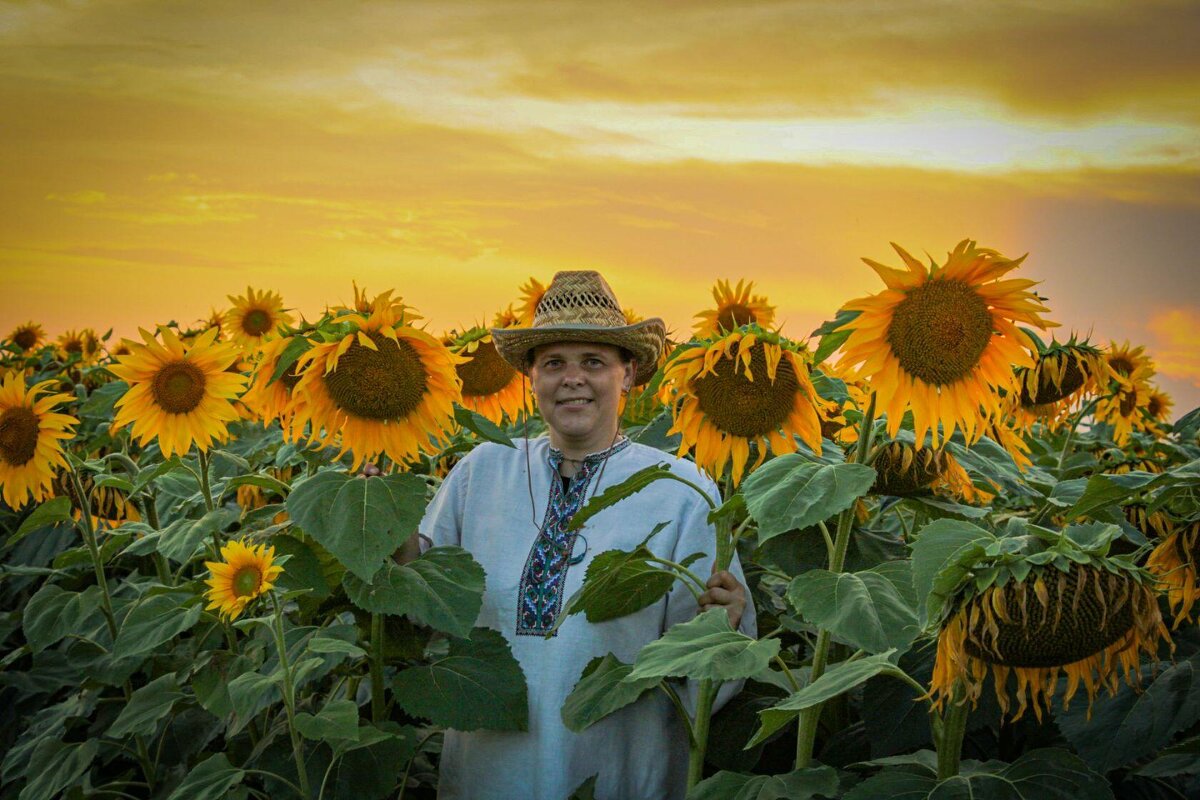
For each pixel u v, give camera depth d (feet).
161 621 9.47
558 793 9.32
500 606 9.84
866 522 10.63
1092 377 11.83
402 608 8.56
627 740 9.45
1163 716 7.36
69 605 11.03
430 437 9.96
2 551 16.25
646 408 13.96
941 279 7.34
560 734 9.36
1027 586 6.02
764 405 8.91
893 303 7.40
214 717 11.19
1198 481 7.07
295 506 8.79
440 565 9.11
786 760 10.29
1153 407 19.25
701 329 14.46
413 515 8.69
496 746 9.53
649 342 10.14
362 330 9.37
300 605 9.71
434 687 9.11
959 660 6.24
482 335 12.17
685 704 9.64
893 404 7.57
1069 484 10.53
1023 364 7.37
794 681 8.18
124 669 10.71
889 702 8.55
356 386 9.30
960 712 7.00
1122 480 8.27
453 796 9.91
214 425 10.49
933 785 6.93
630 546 9.66
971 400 7.53
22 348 26.68
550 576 9.73
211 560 10.30
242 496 13.34
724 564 8.78
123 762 12.50
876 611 7.00
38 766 10.97
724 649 7.21
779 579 11.05
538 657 9.55
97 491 12.17
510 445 9.63
